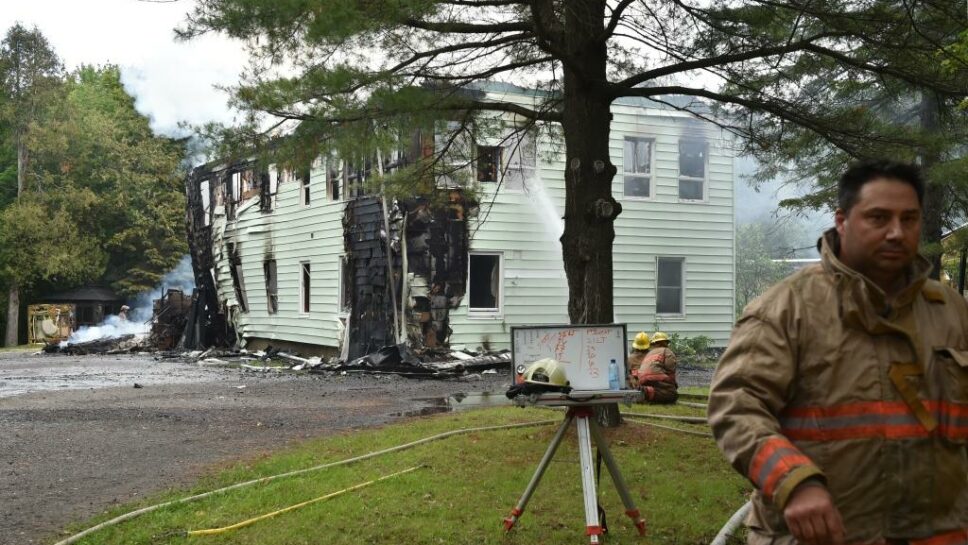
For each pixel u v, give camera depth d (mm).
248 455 8234
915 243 2246
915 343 2221
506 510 5707
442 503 5918
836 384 2232
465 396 13391
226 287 26125
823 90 8758
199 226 27672
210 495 6359
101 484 7043
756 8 7848
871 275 2293
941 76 7590
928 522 2188
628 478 6551
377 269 17938
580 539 5094
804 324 2264
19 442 9125
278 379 16797
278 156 7664
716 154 20781
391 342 17469
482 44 8266
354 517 5617
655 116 20016
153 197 46250
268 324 23672
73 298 42750
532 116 8719
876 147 8039
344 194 19328
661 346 7395
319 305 20797
